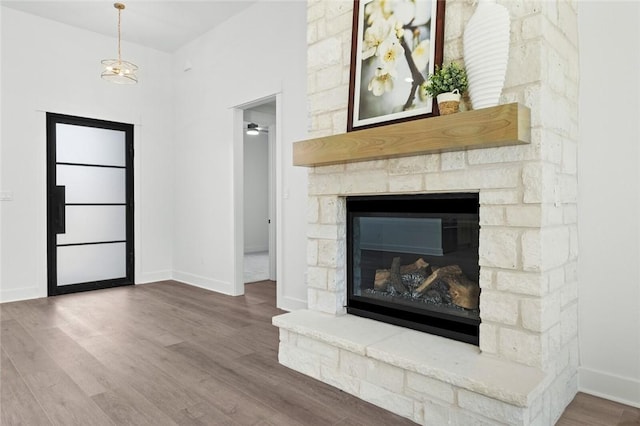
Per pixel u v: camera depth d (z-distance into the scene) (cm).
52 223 479
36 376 242
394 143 215
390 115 233
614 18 213
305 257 388
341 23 268
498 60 186
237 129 477
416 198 234
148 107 558
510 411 163
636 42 207
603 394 217
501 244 193
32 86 463
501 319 193
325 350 235
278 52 414
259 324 352
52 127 479
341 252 271
